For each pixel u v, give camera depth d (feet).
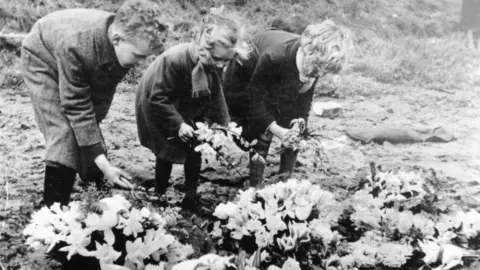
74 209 8.73
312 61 12.05
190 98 11.54
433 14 44.73
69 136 9.97
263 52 12.44
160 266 8.25
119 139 18.43
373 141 20.53
